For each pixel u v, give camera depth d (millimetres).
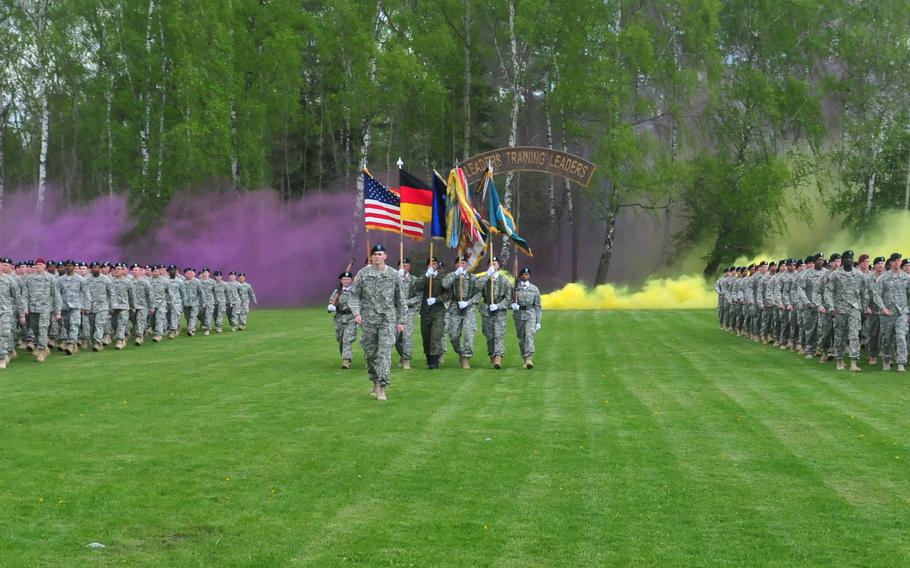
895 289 19484
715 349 24375
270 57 52438
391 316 15234
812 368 19953
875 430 12328
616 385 17016
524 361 20812
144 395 15516
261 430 12156
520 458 10539
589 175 42844
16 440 11414
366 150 52531
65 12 50969
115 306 25891
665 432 12156
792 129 55062
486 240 24234
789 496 8953
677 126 53875
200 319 31859
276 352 23969
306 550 7270
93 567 6848
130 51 51969
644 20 52625
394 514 8281
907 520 8172
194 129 47750
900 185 54156
